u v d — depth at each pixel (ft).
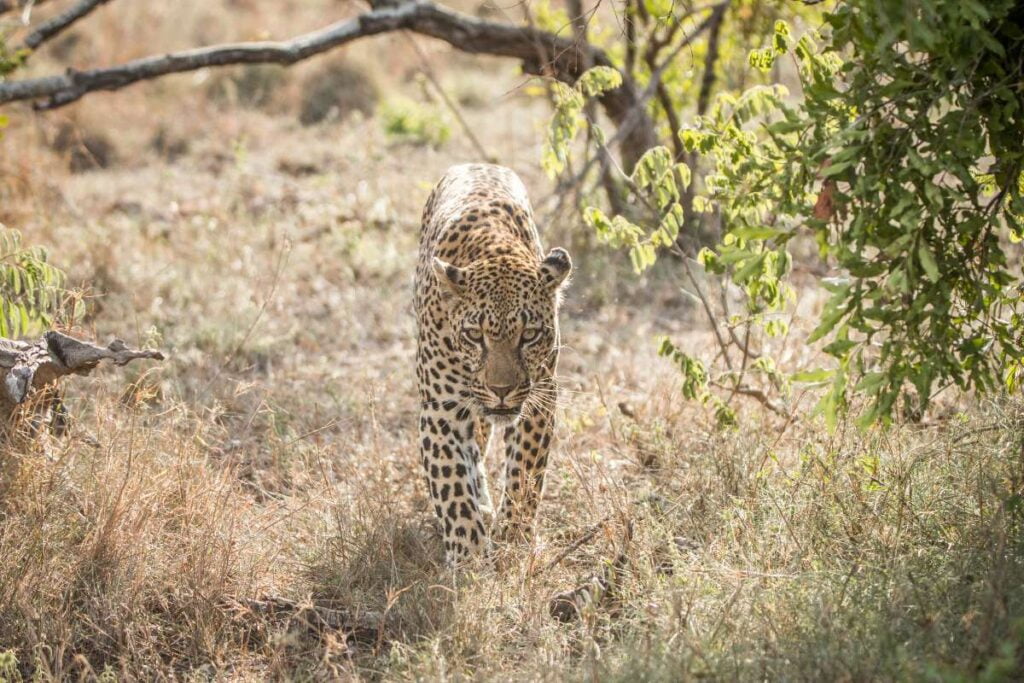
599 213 36.65
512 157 74.33
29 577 30.04
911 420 35.63
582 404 43.32
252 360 51.11
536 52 59.98
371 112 100.89
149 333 39.06
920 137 25.71
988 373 28.37
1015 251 48.78
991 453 31.76
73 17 54.13
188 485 33.94
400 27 57.26
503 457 39.88
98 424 35.96
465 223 35.29
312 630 30.45
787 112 26.76
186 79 102.83
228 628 30.07
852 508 31.14
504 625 29.50
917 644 24.48
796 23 65.26
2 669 26.71
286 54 54.54
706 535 32.35
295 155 88.02
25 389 33.40
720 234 40.88
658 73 58.65
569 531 34.27
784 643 25.07
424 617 29.68
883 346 26.91
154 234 67.41
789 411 39.24
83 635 29.66
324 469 37.17
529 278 32.42
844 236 26.14
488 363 31.68
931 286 26.55
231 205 74.84
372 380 47.06
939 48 24.41
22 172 68.80
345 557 32.68
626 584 29.99
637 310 57.11
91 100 95.25
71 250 61.98
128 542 31.48
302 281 61.57
